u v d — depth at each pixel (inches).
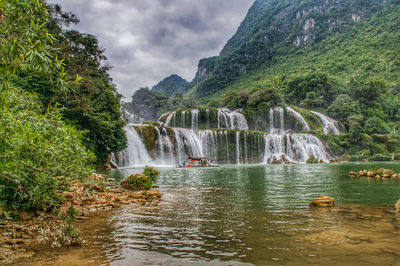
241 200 389.4
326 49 6781.5
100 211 313.0
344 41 6688.0
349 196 417.1
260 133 2209.6
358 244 185.0
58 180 207.0
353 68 5231.3
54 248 181.6
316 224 243.8
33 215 255.9
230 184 621.0
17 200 233.0
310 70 5526.6
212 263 153.3
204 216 284.0
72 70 970.7
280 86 4626.0
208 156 2003.0
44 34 165.0
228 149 2076.8
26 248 179.6
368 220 257.9
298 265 149.0
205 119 2696.9
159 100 5570.9
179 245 188.2
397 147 2511.1
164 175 925.2
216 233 217.8
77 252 174.4
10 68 160.6
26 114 189.6
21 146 171.6
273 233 215.5
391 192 454.0
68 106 924.0
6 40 152.4
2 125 170.1
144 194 430.6
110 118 1186.6
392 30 5831.7
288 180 695.7
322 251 171.6
